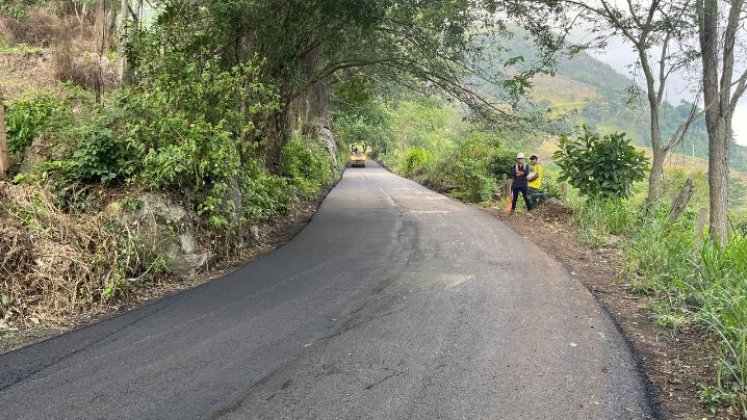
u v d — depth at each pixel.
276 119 15.47
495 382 4.07
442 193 22.31
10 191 6.62
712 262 6.59
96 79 12.09
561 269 7.83
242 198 9.58
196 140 8.04
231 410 3.65
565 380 4.12
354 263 8.23
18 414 3.60
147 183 7.53
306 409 3.66
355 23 12.64
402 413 3.60
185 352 4.69
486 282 7.03
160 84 8.71
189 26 10.73
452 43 14.41
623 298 6.45
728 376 4.18
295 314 5.73
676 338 5.10
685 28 10.98
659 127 12.06
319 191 21.73
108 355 4.63
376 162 61.91
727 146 9.39
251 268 7.95
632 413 3.64
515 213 14.77
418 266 7.99
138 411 3.64
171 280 7.15
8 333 5.18
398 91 22.70
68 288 5.92
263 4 11.24
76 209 7.05
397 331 5.19
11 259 5.84
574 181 13.34
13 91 14.22
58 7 19.11
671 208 11.25
